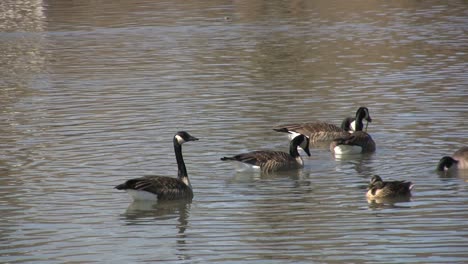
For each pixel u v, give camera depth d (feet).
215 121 87.51
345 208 60.34
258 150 77.20
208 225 57.26
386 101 95.09
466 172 69.36
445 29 148.87
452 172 69.46
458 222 56.18
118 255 51.83
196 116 89.76
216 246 52.95
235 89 103.35
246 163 71.00
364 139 76.69
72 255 52.01
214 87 104.68
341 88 102.78
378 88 102.06
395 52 127.65
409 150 76.48
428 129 82.89
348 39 140.97
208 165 72.74
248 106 94.12
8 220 59.06
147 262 50.47
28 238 55.31
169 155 75.31
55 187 66.54
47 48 139.74
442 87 101.24
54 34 154.71
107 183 67.46
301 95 99.35
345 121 84.53
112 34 152.66
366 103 94.53
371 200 62.13
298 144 75.61
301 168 73.00
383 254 50.52
